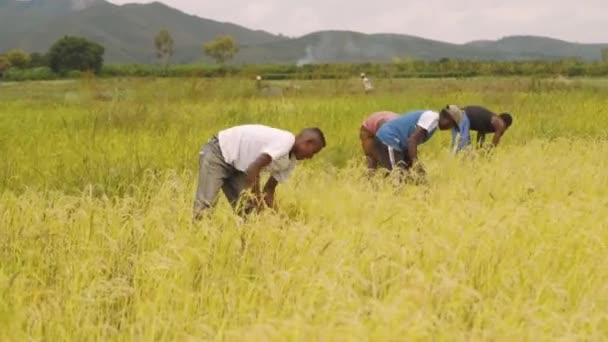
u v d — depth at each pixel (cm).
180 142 1262
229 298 568
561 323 526
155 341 529
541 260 665
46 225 738
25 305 577
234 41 13950
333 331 485
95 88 2009
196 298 578
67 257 665
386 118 1098
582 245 700
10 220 748
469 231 706
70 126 1505
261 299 575
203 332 525
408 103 2084
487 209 801
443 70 5428
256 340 488
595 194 948
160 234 709
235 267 646
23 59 8025
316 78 4325
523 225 730
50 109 1997
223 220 725
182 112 1680
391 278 610
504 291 608
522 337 511
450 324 532
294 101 2073
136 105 1647
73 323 536
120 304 580
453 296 567
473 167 1073
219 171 812
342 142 1343
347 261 644
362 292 604
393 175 931
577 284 623
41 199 830
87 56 7862
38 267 648
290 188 912
